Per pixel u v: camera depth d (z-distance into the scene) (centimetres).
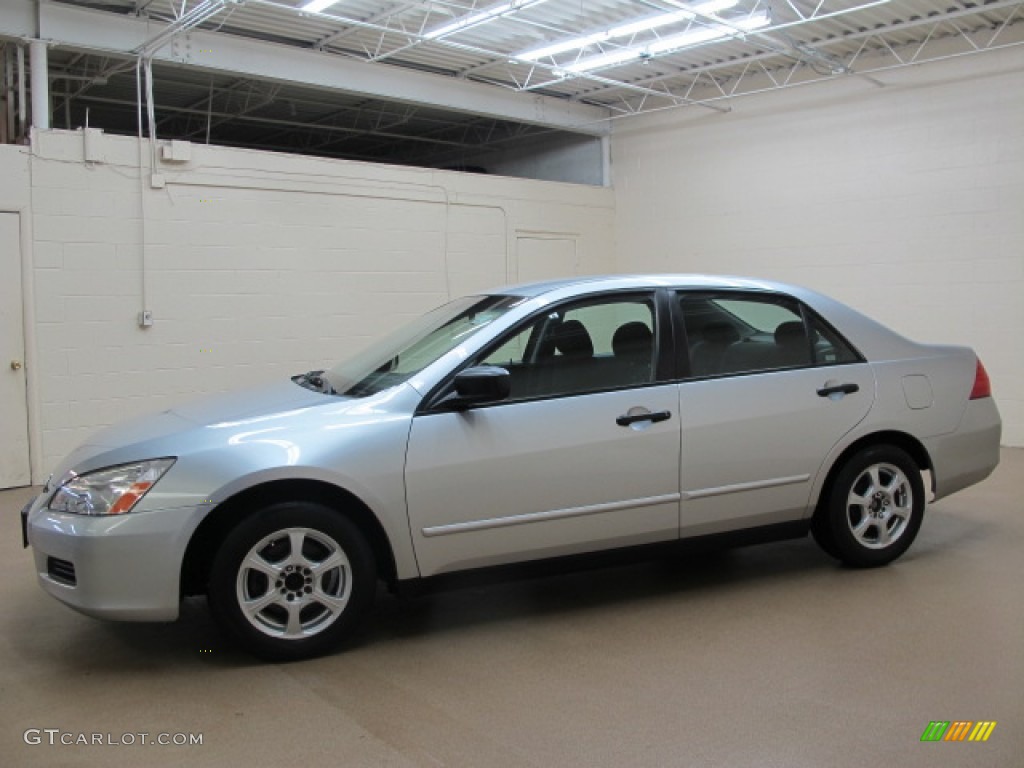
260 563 361
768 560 513
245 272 885
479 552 392
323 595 372
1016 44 868
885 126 968
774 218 1066
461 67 1013
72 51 836
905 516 488
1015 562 498
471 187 1066
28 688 351
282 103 1162
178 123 1284
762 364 452
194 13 718
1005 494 673
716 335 447
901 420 475
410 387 392
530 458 396
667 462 421
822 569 492
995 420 511
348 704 333
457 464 384
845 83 996
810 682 346
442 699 336
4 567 518
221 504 358
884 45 948
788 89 1045
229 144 1429
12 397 756
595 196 1209
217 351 870
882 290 981
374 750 297
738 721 314
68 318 783
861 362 474
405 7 786
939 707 322
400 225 1000
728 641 390
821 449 455
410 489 378
